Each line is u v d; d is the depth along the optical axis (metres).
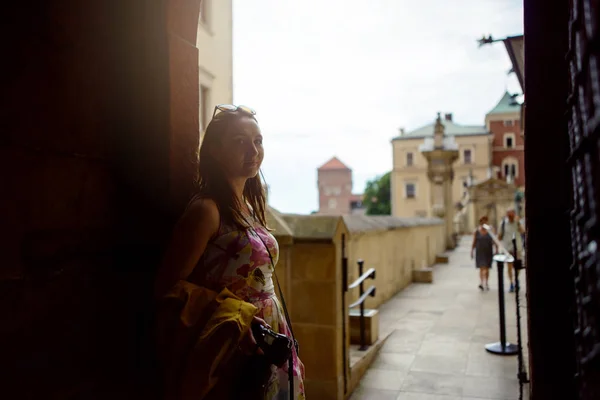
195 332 1.71
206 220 1.82
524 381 3.96
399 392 4.37
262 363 1.79
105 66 2.10
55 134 1.82
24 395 1.66
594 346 1.07
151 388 2.25
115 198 2.14
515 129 58.28
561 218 1.72
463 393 4.32
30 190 1.71
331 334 4.04
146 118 2.21
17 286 1.65
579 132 1.24
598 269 1.02
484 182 39.09
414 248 12.09
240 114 2.00
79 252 1.92
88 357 1.93
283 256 4.17
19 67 1.67
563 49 1.73
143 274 2.22
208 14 15.77
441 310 8.08
